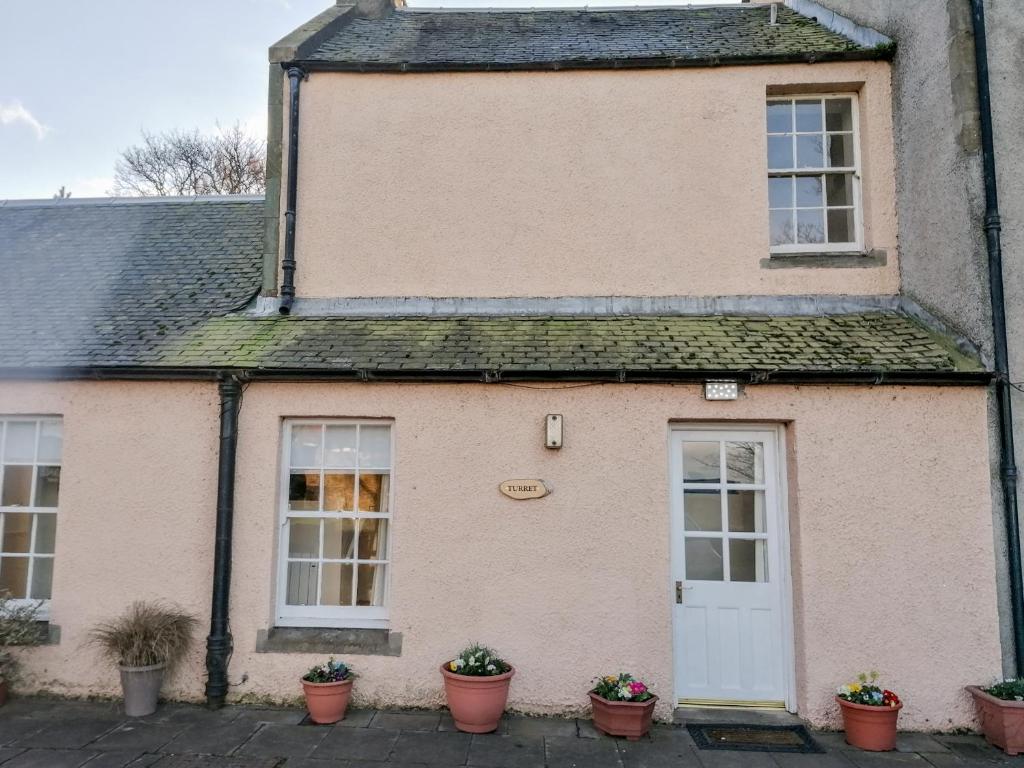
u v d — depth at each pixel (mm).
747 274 6164
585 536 5203
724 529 5402
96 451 5504
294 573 5559
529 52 6836
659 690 5047
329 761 4273
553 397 5336
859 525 5051
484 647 5133
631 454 5258
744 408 5219
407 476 5332
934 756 4461
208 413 5488
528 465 5281
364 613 5453
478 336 5746
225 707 5137
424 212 6422
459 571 5219
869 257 6133
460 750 4461
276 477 5438
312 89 6625
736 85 6348
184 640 5223
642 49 6770
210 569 5352
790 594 5238
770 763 4344
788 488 5285
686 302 6156
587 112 6426
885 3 6305
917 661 4914
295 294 6406
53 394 5594
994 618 4902
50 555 5672
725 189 6262
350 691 5047
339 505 5578
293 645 5223
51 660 5328
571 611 5148
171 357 5504
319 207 6484
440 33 7820
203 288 6762
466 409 5359
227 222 8336
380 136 6531
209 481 5430
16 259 7535
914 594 4965
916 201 5844
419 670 5156
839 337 5539
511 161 6426
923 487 5043
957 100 5305
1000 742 4535
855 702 4641
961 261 5277
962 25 5305
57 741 4520
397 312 6281
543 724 4930
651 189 6305
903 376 4996
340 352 5516
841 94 6449
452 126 6500
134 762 4223
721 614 5332
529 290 6281
